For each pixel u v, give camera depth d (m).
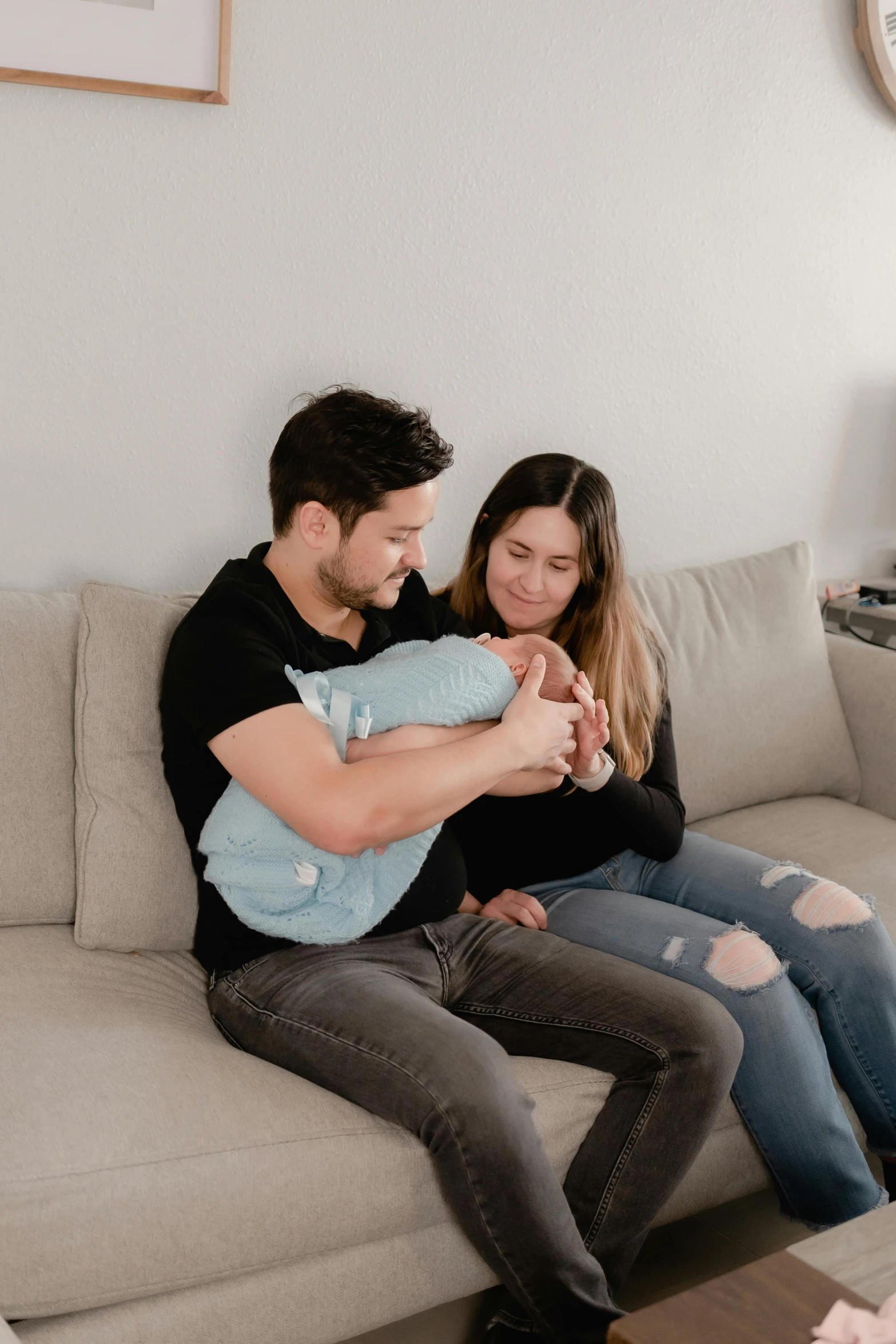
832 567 2.59
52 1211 1.05
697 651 2.07
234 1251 1.12
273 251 1.82
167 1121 1.13
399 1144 1.20
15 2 1.56
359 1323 1.25
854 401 2.50
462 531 2.12
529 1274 1.15
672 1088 1.28
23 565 1.76
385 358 1.95
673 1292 1.45
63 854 1.49
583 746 1.49
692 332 2.25
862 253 2.41
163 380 1.78
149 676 1.48
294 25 1.75
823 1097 1.40
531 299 2.06
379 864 1.33
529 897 1.60
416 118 1.87
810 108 2.26
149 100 1.67
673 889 1.67
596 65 2.01
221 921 1.37
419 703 1.34
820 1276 0.93
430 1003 1.29
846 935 1.51
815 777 2.16
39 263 1.67
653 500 2.30
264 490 1.90
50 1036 1.23
